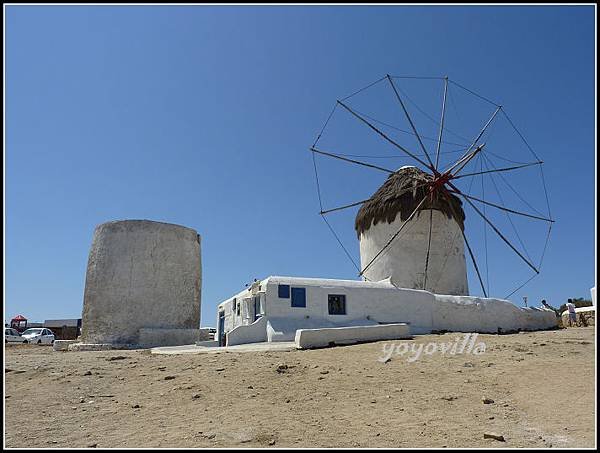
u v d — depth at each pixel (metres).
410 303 20.11
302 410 7.39
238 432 6.32
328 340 13.84
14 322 39.44
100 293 20.34
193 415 7.28
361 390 8.49
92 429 6.70
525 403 7.27
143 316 20.17
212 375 10.02
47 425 6.95
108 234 20.98
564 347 11.99
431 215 24.86
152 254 20.83
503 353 11.25
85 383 9.82
